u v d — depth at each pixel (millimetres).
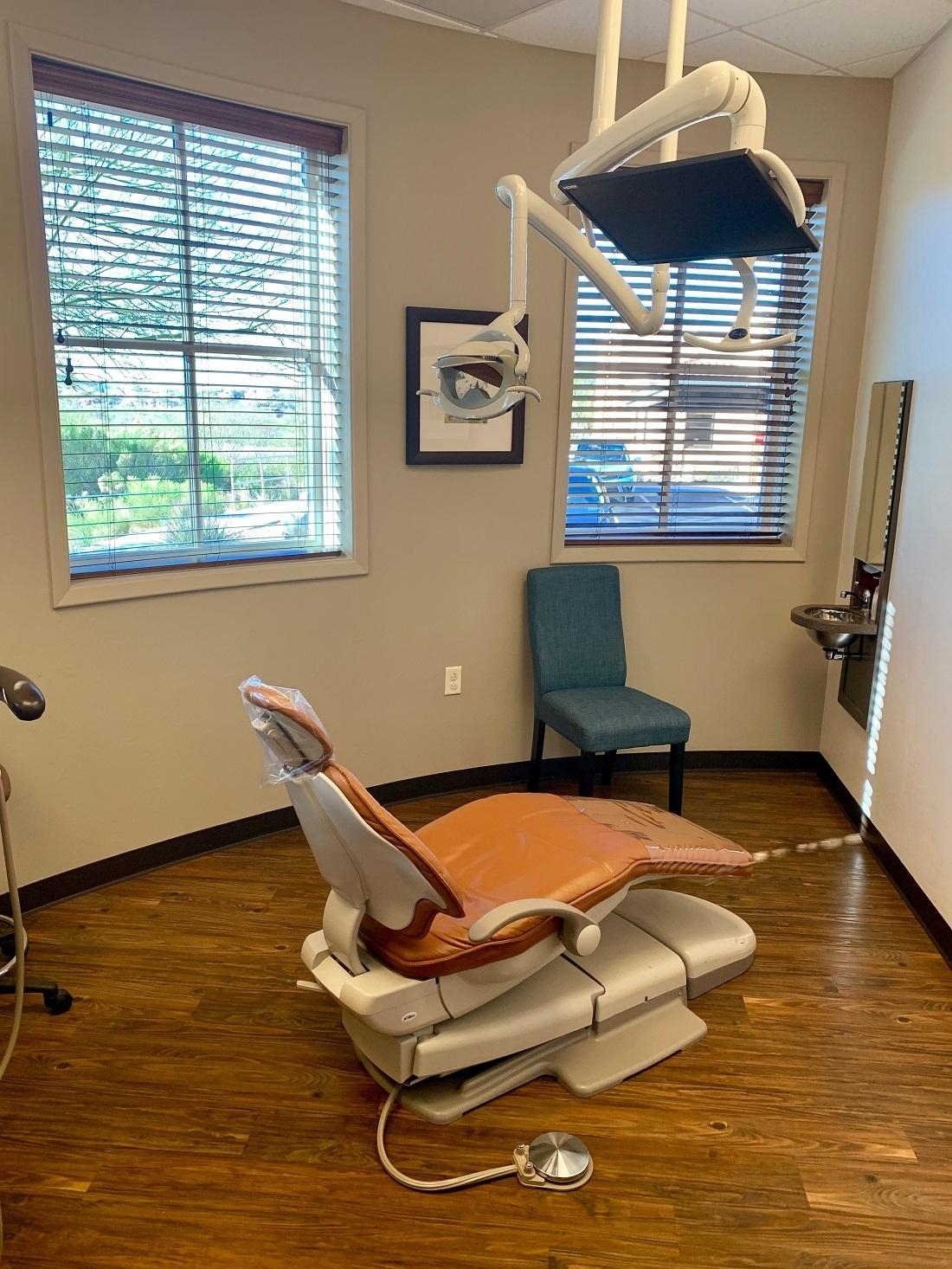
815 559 3635
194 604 2830
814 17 2697
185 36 2521
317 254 2965
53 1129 1876
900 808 2902
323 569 3080
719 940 2383
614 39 1619
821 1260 1634
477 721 3539
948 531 2607
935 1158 1862
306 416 3084
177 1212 1695
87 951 2475
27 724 2537
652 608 3623
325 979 1880
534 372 3287
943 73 2748
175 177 2635
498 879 2076
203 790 2982
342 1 2744
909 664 2871
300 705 1739
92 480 2656
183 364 2781
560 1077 2047
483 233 3131
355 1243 1646
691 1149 1872
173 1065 2070
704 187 1421
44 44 2287
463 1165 1821
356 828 1682
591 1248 1646
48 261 2408
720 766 3840
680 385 3498
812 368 3445
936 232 2775
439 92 2963
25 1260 1591
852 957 2545
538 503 3424
